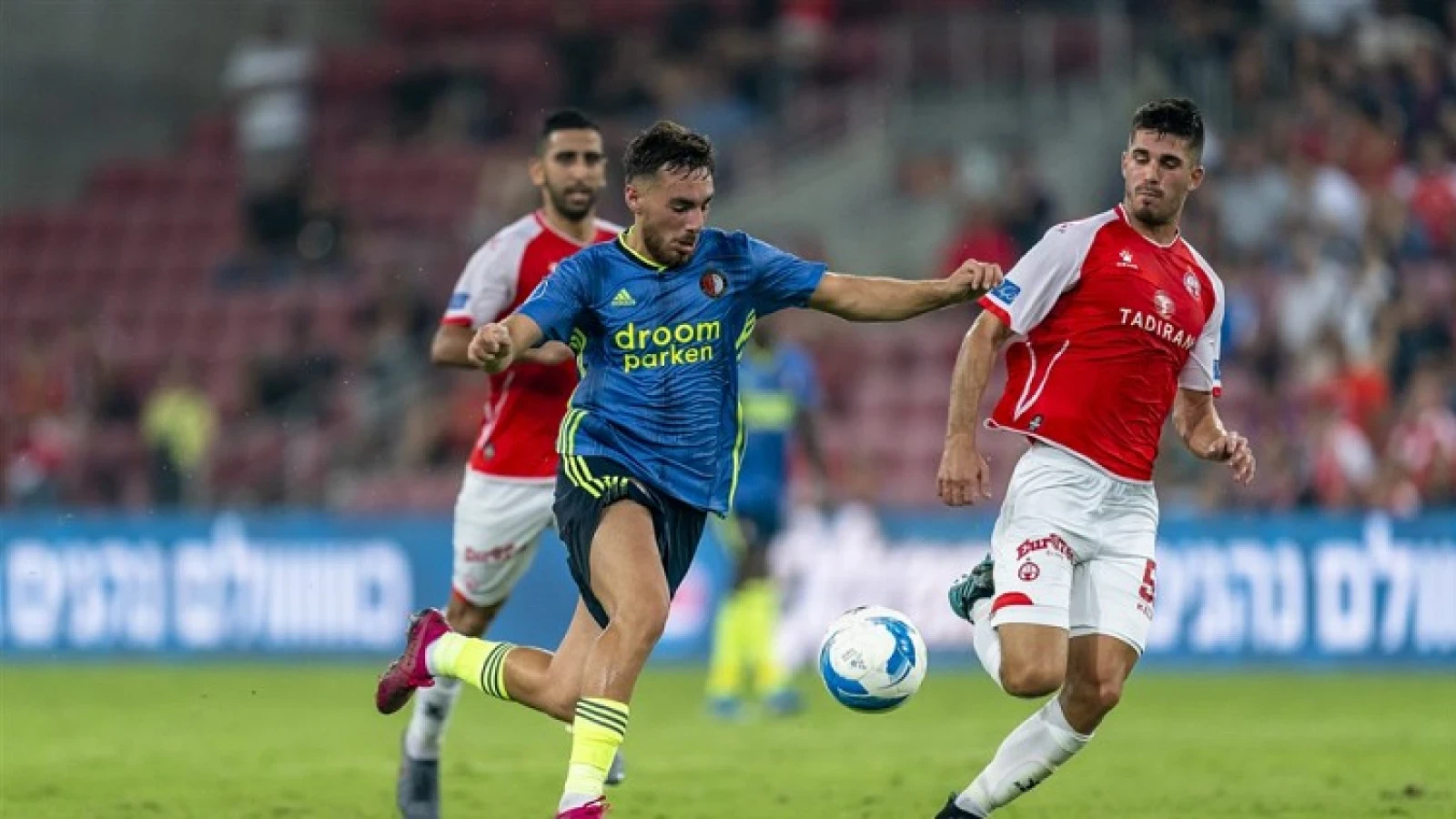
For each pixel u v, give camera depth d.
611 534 23.11
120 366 84.44
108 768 37.03
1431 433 60.28
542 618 61.44
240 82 94.69
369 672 59.19
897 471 71.06
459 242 85.06
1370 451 62.28
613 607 22.73
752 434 46.97
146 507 75.94
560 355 27.08
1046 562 24.19
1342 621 57.19
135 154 98.31
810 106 87.56
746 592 47.22
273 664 62.47
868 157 83.94
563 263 23.58
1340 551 57.31
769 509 47.19
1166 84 79.75
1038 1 88.88
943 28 85.56
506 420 29.11
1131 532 24.88
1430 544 56.94
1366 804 31.25
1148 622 24.78
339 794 33.22
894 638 23.78
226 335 84.75
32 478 75.06
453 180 92.31
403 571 62.56
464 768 36.66
